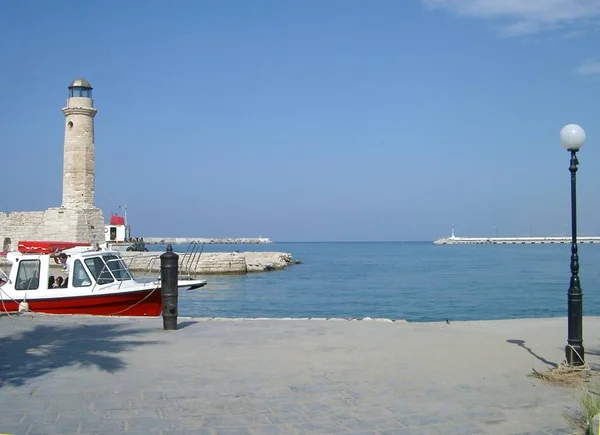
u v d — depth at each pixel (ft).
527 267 262.47
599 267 253.03
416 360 29.91
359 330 39.81
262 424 19.85
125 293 57.26
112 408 21.47
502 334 38.42
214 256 204.03
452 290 151.53
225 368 27.91
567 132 28.09
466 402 22.56
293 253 533.14
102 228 168.35
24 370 27.35
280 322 44.47
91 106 165.07
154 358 30.14
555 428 19.69
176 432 18.97
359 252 563.07
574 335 27.94
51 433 18.70
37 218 178.70
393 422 20.17
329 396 23.24
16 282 55.98
